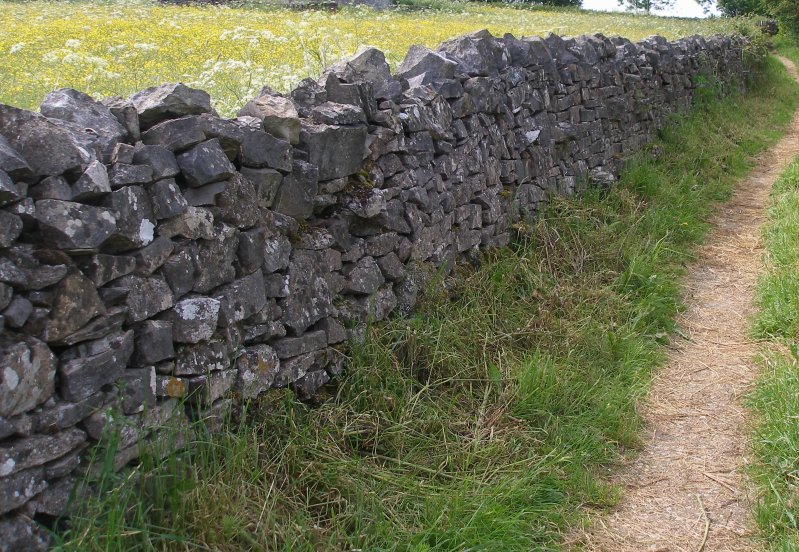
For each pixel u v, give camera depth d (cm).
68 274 258
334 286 410
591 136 800
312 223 404
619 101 870
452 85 546
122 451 279
